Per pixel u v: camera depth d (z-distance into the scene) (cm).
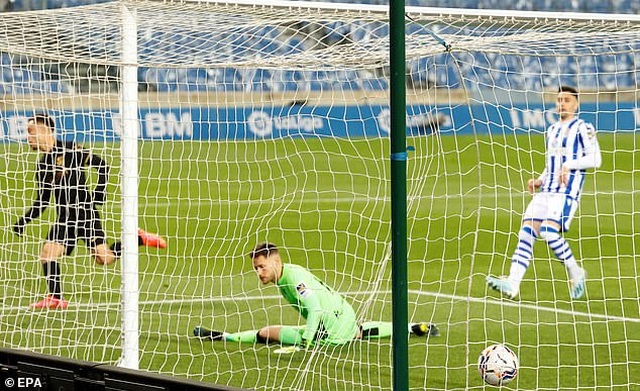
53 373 987
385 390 1440
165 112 4400
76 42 1678
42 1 4519
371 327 1716
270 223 3325
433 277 2411
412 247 2967
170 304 2055
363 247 2864
